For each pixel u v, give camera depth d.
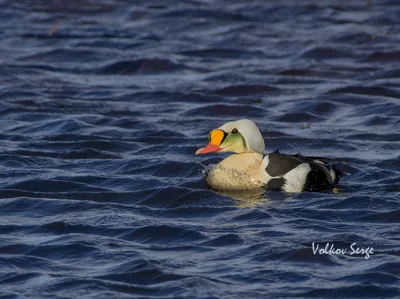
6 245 12.15
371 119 19.75
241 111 20.56
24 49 26.77
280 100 21.61
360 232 12.52
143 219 13.16
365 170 15.59
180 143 17.80
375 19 30.34
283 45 27.25
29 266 11.54
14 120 19.70
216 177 14.30
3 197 14.41
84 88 22.80
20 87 22.66
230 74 24.00
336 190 14.37
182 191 14.16
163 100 21.83
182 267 11.47
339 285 10.88
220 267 11.45
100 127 19.12
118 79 23.95
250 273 11.23
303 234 12.44
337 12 31.38
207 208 13.59
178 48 26.95
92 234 12.61
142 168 15.80
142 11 31.23
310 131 18.83
